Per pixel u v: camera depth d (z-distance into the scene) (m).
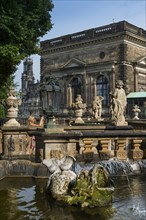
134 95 53.41
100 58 61.16
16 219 7.10
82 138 11.77
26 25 20.98
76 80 64.88
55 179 8.67
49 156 11.12
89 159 11.70
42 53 70.31
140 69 60.31
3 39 19.03
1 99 25.66
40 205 8.05
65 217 7.24
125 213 7.43
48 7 24.00
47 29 24.47
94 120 28.30
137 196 8.77
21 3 21.20
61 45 66.62
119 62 58.41
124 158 12.09
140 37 60.69
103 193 8.05
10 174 11.17
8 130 12.63
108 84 59.28
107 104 59.50
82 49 63.78
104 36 60.09
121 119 17.14
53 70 67.69
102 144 12.05
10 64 20.12
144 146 12.45
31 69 116.62
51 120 11.48
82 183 8.27
